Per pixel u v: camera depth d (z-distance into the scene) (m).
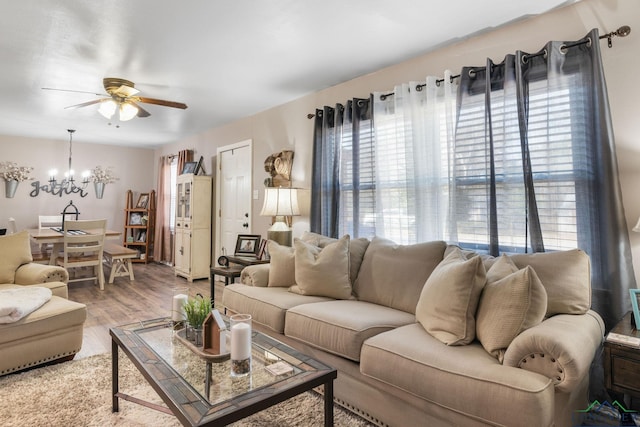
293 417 1.94
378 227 3.12
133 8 2.23
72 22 2.39
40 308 2.53
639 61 1.98
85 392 2.16
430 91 2.77
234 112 4.67
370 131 3.23
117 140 6.68
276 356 1.70
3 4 2.17
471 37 2.65
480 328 1.66
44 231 5.27
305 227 3.95
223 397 1.33
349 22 2.42
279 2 2.18
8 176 6.11
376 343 1.77
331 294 2.60
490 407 1.35
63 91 3.77
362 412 1.89
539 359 1.41
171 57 2.95
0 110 4.55
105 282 5.27
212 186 5.66
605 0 2.10
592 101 2.05
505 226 2.35
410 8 2.25
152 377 1.49
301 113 4.05
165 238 6.96
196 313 1.80
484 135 2.47
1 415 1.92
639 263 1.99
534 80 2.29
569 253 1.87
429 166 2.80
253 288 2.85
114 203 7.20
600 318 1.84
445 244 2.39
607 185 1.98
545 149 2.23
